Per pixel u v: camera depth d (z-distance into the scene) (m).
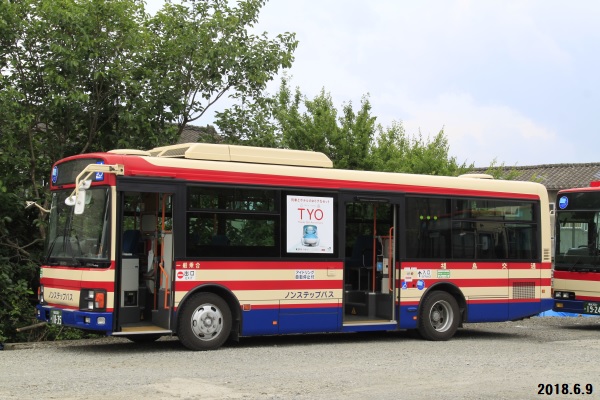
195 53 18.97
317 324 14.06
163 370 10.77
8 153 16.34
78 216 12.72
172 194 12.77
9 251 17.30
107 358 11.95
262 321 13.47
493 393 9.57
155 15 19.58
